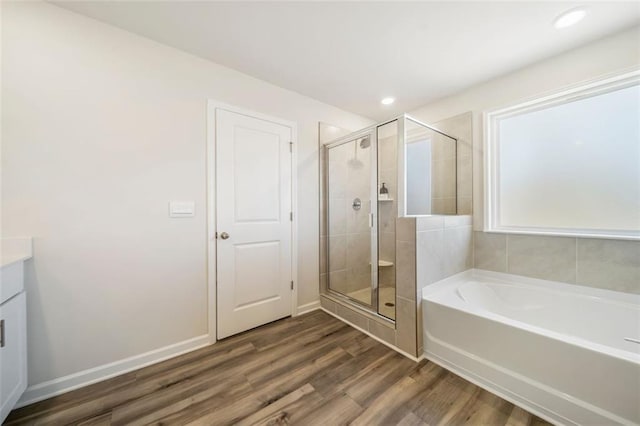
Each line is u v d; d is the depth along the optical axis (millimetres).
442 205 2422
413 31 1670
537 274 2055
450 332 1665
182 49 1856
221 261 2051
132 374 1612
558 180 2053
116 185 1616
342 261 2682
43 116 1406
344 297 2623
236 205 2141
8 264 1152
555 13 1504
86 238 1527
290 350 1892
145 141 1716
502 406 1340
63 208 1461
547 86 1979
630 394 1050
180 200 1858
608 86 1774
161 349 1778
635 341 1562
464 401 1377
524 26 1618
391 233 2184
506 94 2201
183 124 1872
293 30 1662
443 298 1809
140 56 1698
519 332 1354
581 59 1824
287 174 2482
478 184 2398
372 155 2326
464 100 2492
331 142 2727
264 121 2309
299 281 2594
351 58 1973
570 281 1896
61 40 1452
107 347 1593
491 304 2154
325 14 1520
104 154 1576
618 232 1789
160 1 1412
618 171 1792
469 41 1770
